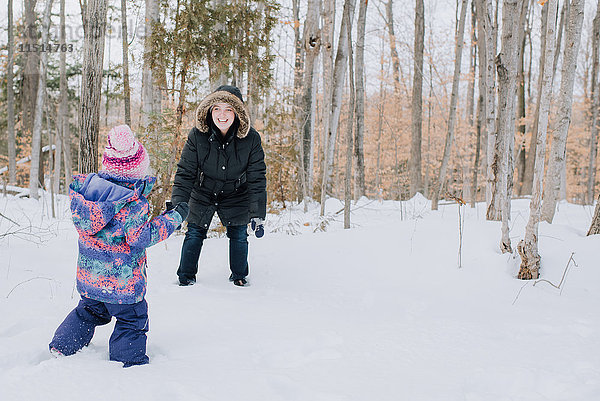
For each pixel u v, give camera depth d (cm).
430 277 421
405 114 2530
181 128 605
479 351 264
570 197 2978
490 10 568
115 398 201
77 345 254
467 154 2050
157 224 256
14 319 298
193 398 203
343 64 1199
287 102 1111
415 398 209
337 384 222
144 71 972
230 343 272
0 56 1728
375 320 322
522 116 2005
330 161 1230
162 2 586
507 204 441
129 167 250
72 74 2120
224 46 627
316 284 415
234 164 401
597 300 355
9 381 212
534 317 321
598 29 1714
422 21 1745
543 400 208
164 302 349
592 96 1827
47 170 2262
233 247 411
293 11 1397
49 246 512
